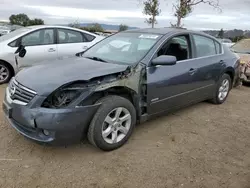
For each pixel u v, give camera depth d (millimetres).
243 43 9328
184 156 3455
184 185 2879
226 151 3662
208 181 2965
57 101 3014
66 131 3004
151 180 2932
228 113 5199
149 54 3861
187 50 4508
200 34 4902
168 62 3701
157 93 3871
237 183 2959
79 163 3178
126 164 3203
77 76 3182
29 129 3119
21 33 6652
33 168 3033
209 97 5258
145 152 3496
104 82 3266
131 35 4535
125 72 3477
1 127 3967
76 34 7328
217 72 5148
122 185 2826
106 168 3105
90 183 2834
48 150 3418
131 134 3838
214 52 5215
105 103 3262
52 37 6910
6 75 6562
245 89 7520
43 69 3539
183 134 4109
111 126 3389
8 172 2932
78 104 3035
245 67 7535
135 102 3672
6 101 3389
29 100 3033
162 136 3996
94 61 3908
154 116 4043
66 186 2770
